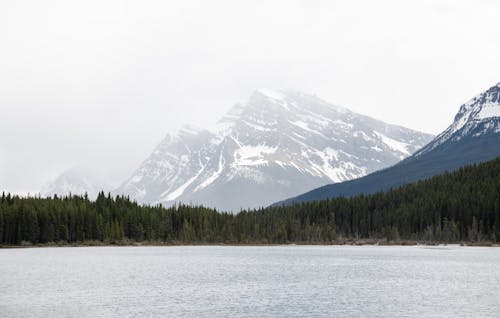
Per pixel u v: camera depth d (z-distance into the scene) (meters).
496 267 129.38
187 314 70.94
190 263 143.75
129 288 93.50
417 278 107.69
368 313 71.56
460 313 71.38
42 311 72.62
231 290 91.69
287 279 106.88
